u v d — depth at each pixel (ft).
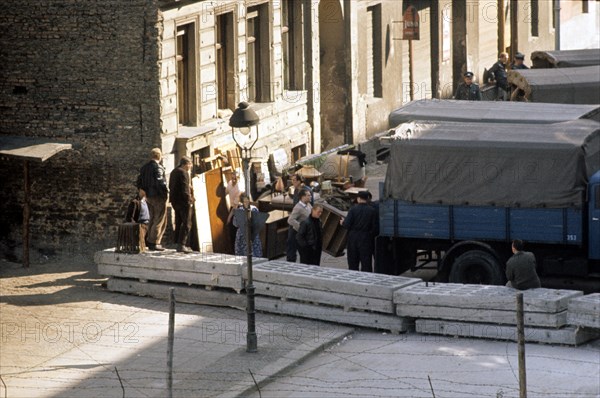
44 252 131.85
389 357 100.89
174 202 122.52
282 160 150.00
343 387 94.63
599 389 92.79
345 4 167.02
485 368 97.55
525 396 81.46
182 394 92.07
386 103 181.06
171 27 128.77
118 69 127.44
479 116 124.57
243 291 113.29
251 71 150.61
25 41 128.98
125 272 117.70
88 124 128.88
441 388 93.76
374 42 178.70
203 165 133.80
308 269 112.88
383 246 117.70
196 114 135.13
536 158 111.65
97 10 126.93
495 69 202.59
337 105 169.48
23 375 95.50
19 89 129.80
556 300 101.55
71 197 130.52
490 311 103.24
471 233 114.32
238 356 100.32
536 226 112.06
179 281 115.34
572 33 253.24
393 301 106.32
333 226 130.41
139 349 101.86
